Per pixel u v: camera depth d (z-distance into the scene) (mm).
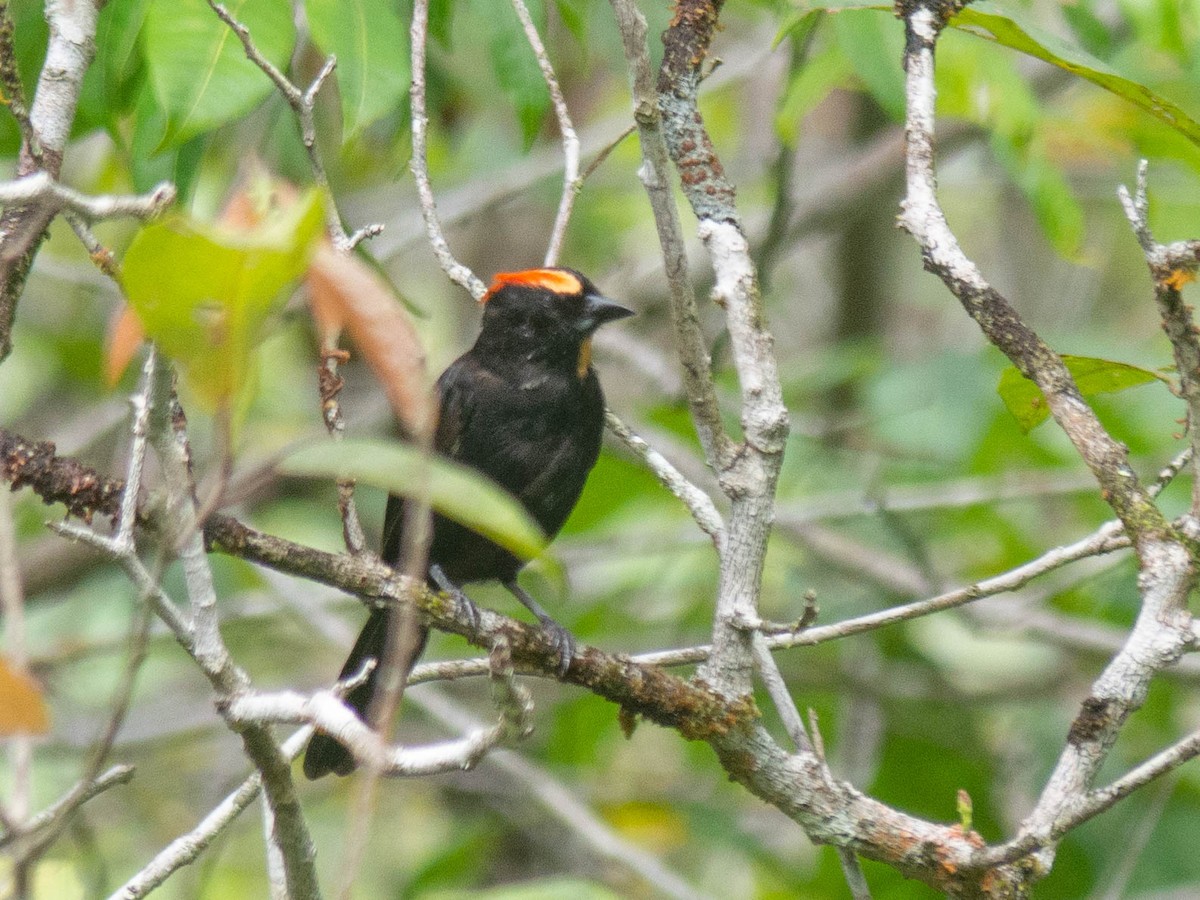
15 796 4133
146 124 7297
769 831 13883
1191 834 12227
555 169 13859
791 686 13406
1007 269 17281
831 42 10719
